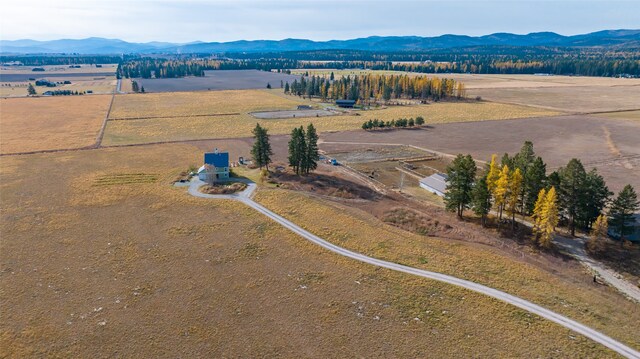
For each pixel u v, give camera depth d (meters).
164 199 79.88
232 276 54.19
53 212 73.19
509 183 65.94
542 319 45.47
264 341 42.56
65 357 39.84
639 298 49.69
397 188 88.88
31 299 48.56
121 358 39.91
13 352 40.19
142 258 58.19
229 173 94.62
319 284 52.47
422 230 68.19
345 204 79.12
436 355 40.66
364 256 59.53
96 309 47.03
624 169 98.94
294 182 90.19
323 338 43.00
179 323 45.03
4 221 69.12
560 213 70.12
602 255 59.09
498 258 58.88
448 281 52.97
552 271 55.62
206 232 66.44
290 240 64.12
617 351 40.78
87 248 60.78
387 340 42.72
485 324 44.88
